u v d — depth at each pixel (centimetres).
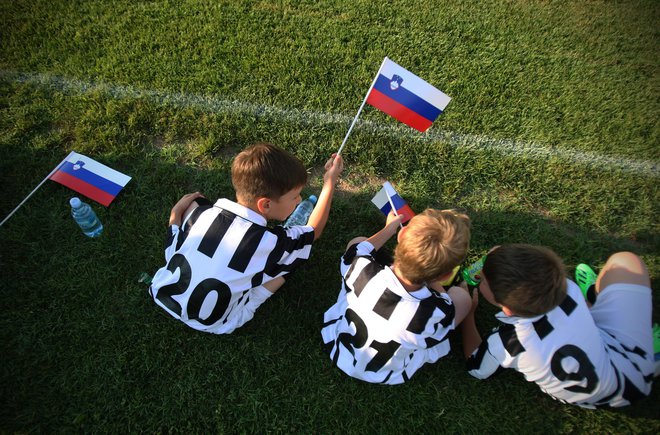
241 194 191
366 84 324
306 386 217
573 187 286
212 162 287
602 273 215
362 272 191
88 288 239
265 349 226
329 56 336
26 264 245
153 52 335
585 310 180
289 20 356
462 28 364
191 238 187
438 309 182
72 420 203
